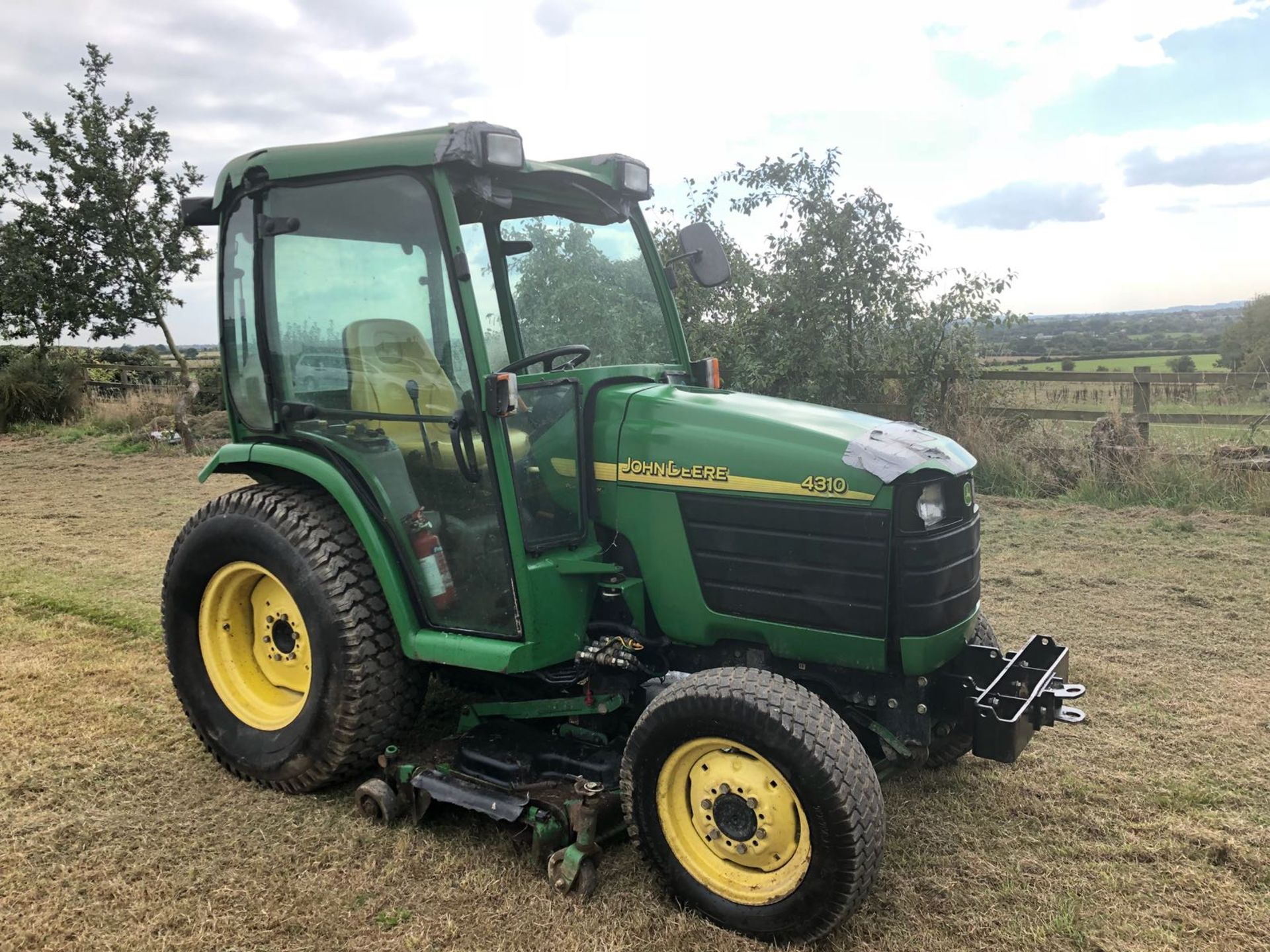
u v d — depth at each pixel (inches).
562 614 112.8
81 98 574.6
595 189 129.3
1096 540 256.2
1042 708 107.3
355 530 124.3
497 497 108.9
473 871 106.9
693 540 111.0
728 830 98.2
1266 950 92.0
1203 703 150.4
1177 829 113.6
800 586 105.3
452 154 105.0
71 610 204.2
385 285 116.8
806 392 346.0
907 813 119.3
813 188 338.3
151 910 99.9
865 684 109.3
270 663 136.6
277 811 121.3
